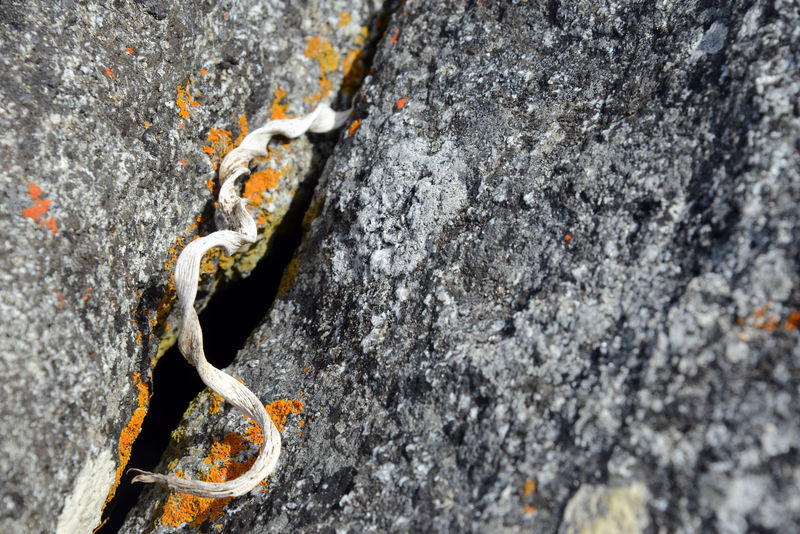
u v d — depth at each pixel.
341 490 0.61
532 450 0.58
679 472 0.56
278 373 0.64
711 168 0.59
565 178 0.61
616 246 0.60
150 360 0.64
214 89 0.66
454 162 0.64
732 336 0.57
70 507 0.60
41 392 0.59
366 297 0.63
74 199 0.60
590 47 0.63
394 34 0.68
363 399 0.62
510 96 0.64
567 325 0.59
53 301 0.59
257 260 0.68
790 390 0.56
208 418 0.65
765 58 0.59
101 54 0.62
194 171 0.66
